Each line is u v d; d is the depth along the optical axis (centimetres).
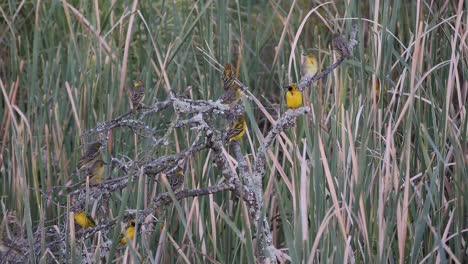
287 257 852
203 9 1155
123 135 1100
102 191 816
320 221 876
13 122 1138
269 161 1012
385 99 1059
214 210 1012
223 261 945
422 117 1055
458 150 938
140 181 788
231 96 889
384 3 1011
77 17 1270
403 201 896
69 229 836
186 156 788
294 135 959
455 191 959
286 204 974
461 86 1127
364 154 892
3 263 864
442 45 1138
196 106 799
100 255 869
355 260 890
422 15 1091
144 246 865
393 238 948
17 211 1083
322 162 899
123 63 1128
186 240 995
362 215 884
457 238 920
